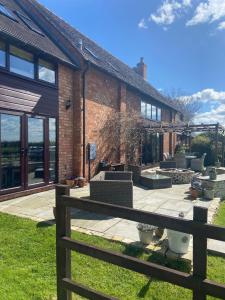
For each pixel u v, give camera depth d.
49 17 12.55
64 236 2.93
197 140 22.97
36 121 9.25
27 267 4.04
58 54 10.15
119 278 3.88
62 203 2.93
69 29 14.17
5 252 4.47
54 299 3.34
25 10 12.01
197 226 2.19
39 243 4.82
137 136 15.76
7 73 8.05
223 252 4.71
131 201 7.40
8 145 8.11
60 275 2.95
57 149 10.23
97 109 12.38
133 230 5.62
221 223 6.81
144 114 18.14
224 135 19.84
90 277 3.88
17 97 8.41
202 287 2.16
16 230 5.40
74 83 11.09
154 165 19.36
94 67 11.88
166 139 22.14
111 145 13.62
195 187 9.59
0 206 7.29
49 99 9.80
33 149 9.11
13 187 8.33
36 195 8.81
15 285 3.58
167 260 4.36
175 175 12.63
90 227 5.77
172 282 2.29
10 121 8.20
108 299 2.60
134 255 4.54
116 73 14.02
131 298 3.47
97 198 7.23
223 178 10.62
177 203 8.45
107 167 12.42
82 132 11.20
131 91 15.99
